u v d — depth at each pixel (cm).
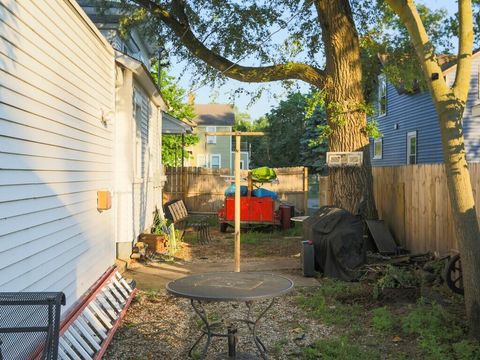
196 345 471
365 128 1005
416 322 525
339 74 998
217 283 458
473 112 1090
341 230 802
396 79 1273
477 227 491
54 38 481
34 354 360
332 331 546
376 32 1271
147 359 464
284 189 1961
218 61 1100
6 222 362
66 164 521
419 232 902
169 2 1161
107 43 728
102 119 710
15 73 382
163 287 740
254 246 1194
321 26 1015
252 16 1212
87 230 613
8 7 370
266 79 1064
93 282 644
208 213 1795
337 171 1000
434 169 832
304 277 813
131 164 923
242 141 4509
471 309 484
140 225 1084
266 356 453
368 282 744
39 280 433
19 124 390
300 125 4244
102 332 488
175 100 2569
